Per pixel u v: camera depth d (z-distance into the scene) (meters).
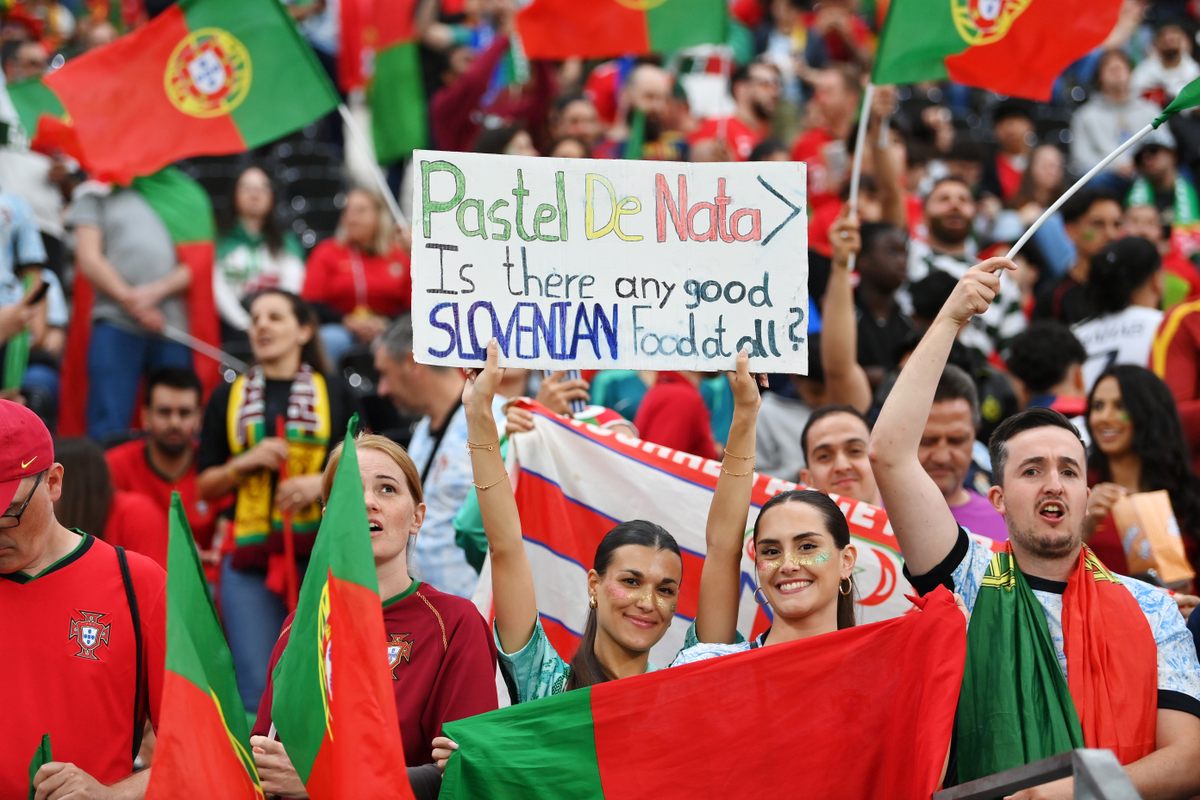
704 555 22.69
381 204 39.97
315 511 27.50
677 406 28.27
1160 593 17.66
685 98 48.22
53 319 38.62
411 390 26.91
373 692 15.60
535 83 44.56
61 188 40.09
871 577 22.09
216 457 28.36
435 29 49.56
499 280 18.77
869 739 16.77
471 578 25.48
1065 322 33.94
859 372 27.47
